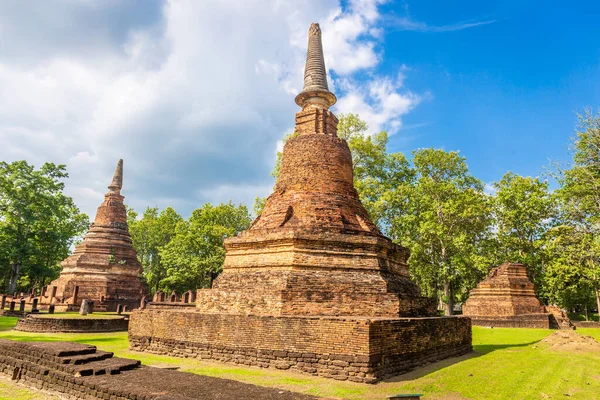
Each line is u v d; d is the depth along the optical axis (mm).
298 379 13695
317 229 19703
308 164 22516
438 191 50719
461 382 13812
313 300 17219
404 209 52094
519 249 52469
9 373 13336
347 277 18531
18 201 53312
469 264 47000
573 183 36562
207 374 14320
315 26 27562
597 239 32969
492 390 12953
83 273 46656
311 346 14578
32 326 27547
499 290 42906
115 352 19125
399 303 17391
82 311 33844
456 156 55688
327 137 23266
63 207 63688
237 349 16219
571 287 43781
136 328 19828
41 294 49875
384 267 19953
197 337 17531
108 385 10547
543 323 37594
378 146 47625
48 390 11797
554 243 37812
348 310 17234
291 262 18578
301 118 24875
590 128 33188
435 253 49031
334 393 12039
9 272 59844
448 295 48438
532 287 43188
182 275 54656
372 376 13375
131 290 48594
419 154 56375
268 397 9883
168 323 18688
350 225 21062
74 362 12125
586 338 24125
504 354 20422
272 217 21312
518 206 51094
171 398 9398
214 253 56719
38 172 55156
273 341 15406
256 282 18703
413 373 14984
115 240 49938
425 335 16953
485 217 50594
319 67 26234
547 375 15352
